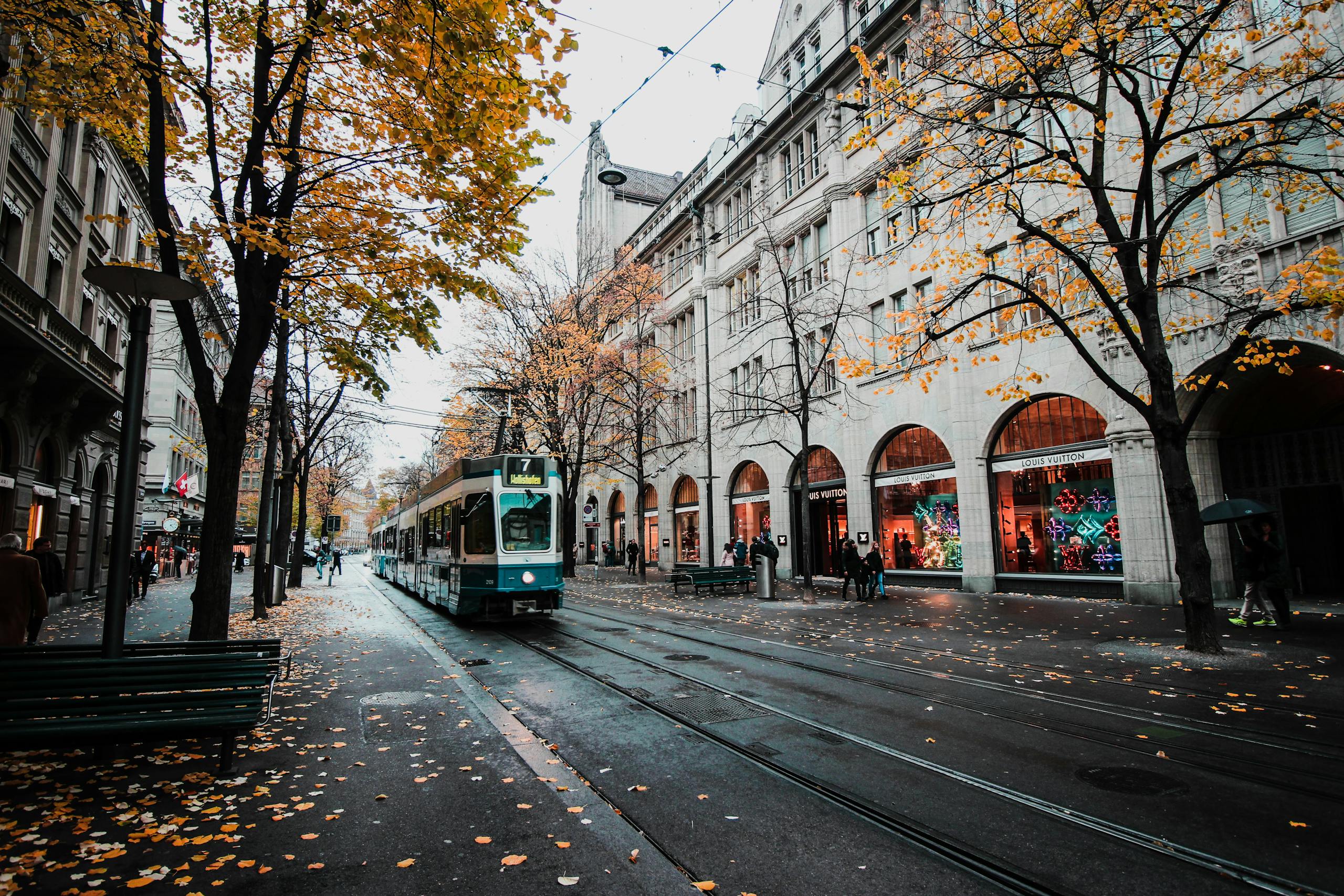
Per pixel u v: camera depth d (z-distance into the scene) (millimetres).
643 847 4027
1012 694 7551
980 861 3840
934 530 20688
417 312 8695
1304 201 10984
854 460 23000
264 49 7523
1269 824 4246
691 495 33844
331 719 6805
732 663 9688
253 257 8211
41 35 7379
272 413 16844
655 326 35812
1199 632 9227
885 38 21609
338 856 3895
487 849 3988
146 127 8461
